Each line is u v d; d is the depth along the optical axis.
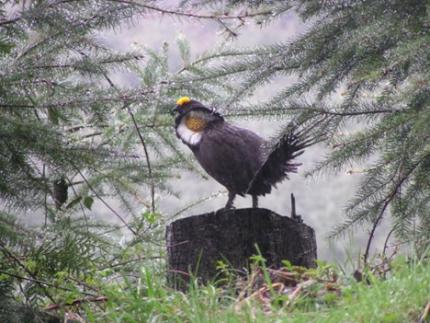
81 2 9.58
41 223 10.32
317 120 10.55
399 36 10.21
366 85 10.48
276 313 7.89
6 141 8.96
